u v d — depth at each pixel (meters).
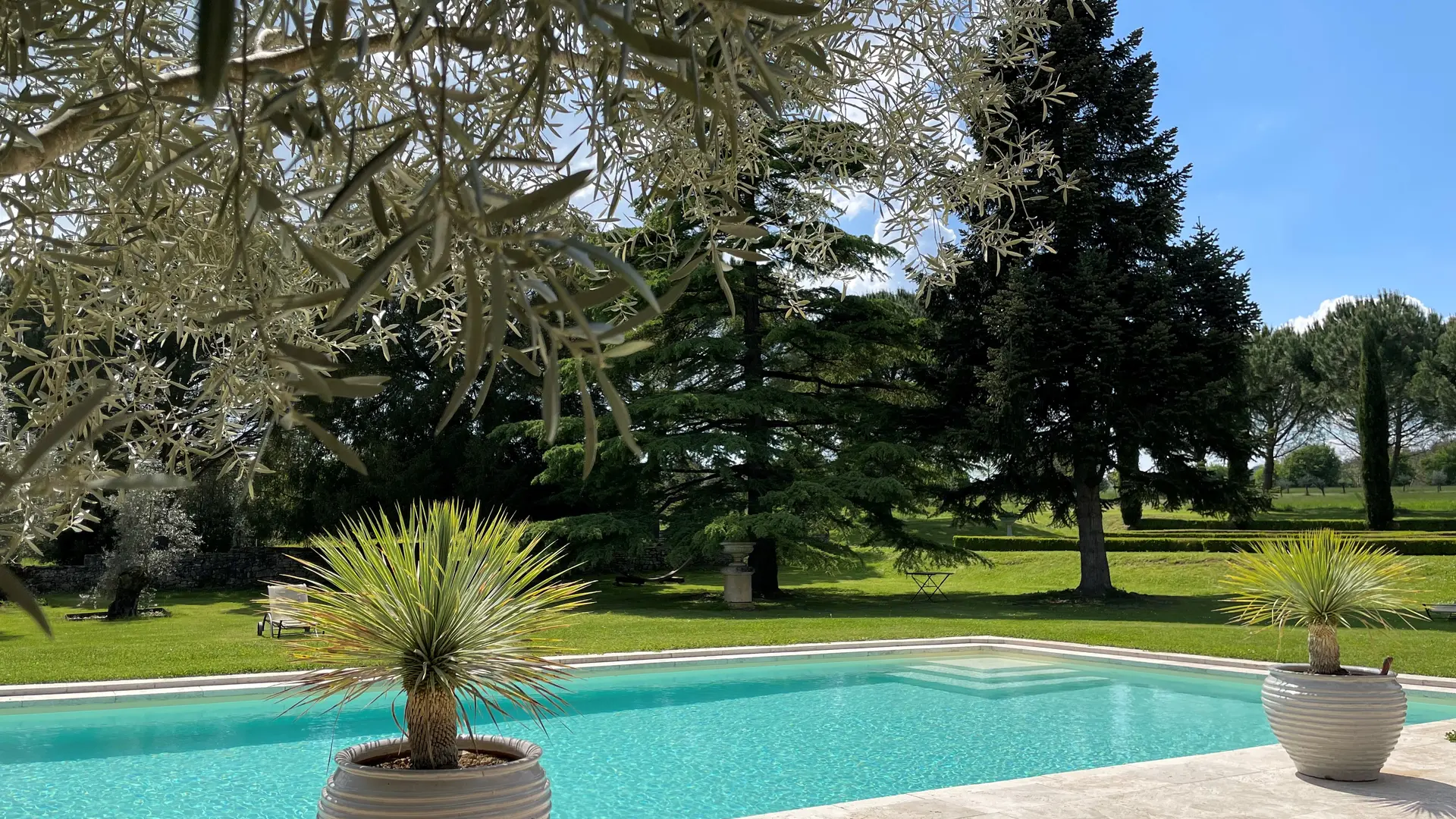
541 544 20.28
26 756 7.27
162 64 1.32
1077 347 18.50
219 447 1.69
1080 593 19.95
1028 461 19.45
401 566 3.54
